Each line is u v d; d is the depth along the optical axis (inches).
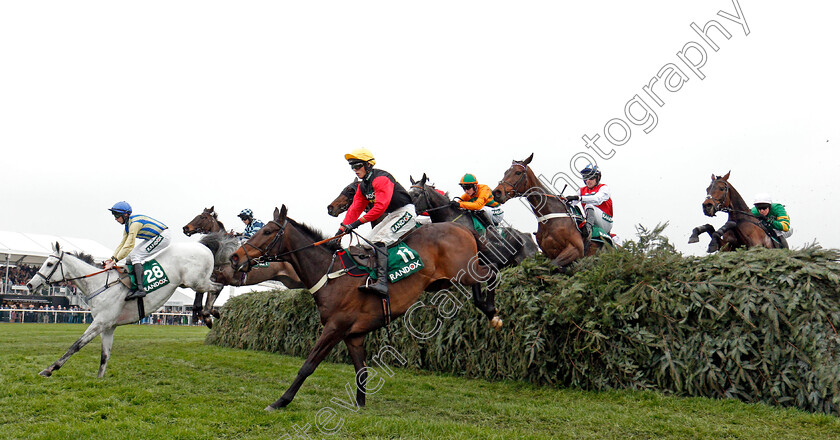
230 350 369.7
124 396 183.2
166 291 251.1
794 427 154.8
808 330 169.8
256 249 182.5
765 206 274.4
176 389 202.1
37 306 805.9
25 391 185.8
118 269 236.5
